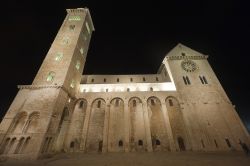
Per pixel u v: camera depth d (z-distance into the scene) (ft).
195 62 141.38
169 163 59.26
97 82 148.87
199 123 105.19
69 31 136.15
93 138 103.04
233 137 98.73
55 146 91.45
